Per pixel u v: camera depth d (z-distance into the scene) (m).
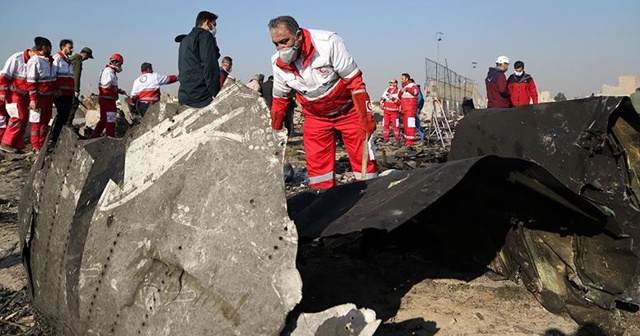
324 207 3.63
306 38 4.54
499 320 3.55
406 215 2.74
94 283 2.90
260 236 2.45
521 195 3.68
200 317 2.49
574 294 3.58
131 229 2.80
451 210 4.20
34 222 3.53
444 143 18.20
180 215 2.65
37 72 10.45
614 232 3.34
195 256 2.55
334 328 2.41
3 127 11.77
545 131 3.84
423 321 3.51
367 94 4.76
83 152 3.24
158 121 2.88
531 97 11.59
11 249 5.29
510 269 4.05
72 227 3.12
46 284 3.34
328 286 4.03
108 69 12.00
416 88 15.76
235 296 2.43
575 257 3.65
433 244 4.57
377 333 3.34
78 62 11.80
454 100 25.55
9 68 10.82
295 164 10.80
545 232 3.78
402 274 4.29
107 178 3.02
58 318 3.19
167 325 2.57
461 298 3.87
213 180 2.59
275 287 2.37
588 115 3.55
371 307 3.71
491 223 4.06
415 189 2.92
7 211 6.91
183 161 2.71
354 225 2.87
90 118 15.94
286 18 4.46
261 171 2.50
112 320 2.80
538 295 3.79
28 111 11.34
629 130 3.46
